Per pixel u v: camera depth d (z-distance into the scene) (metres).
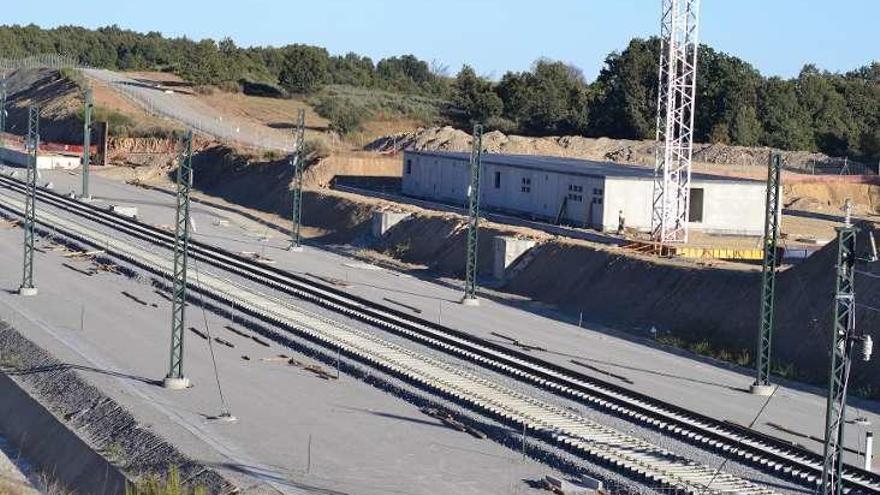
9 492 39.19
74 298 65.50
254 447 41.41
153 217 97.88
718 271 63.03
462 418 45.22
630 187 80.94
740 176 98.31
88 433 43.75
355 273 76.62
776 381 52.81
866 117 150.00
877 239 57.25
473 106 168.75
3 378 50.81
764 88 146.25
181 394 47.56
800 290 57.50
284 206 104.38
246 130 151.88
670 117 74.06
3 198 101.00
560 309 67.62
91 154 130.62
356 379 50.97
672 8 73.75
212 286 69.00
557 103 159.50
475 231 67.75
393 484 38.22
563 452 41.38
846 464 40.09
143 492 35.88
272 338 58.06
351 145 153.88
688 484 38.25
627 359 55.81
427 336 58.25
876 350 52.00
